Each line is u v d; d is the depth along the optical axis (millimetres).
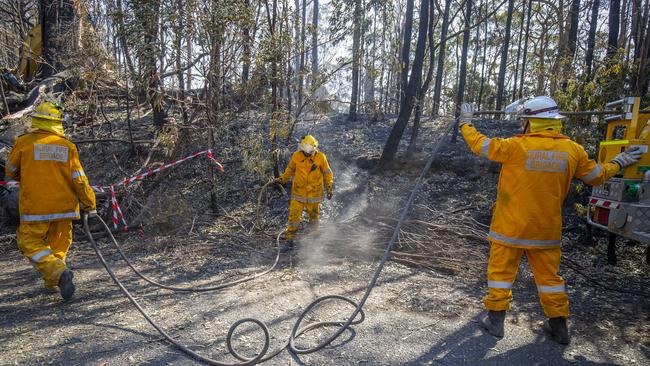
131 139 7953
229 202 7211
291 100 7859
